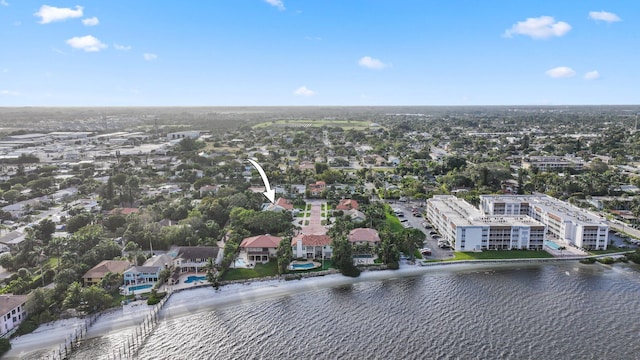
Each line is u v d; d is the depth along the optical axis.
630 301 136.25
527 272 158.25
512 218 189.38
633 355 108.06
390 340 114.81
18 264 154.12
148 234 173.38
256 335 117.56
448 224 186.88
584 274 156.50
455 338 115.50
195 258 155.75
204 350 110.94
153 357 108.06
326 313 129.12
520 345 112.25
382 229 188.12
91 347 111.75
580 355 108.06
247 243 168.75
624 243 184.88
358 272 155.25
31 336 115.25
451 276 154.88
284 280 150.62
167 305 132.88
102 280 138.50
